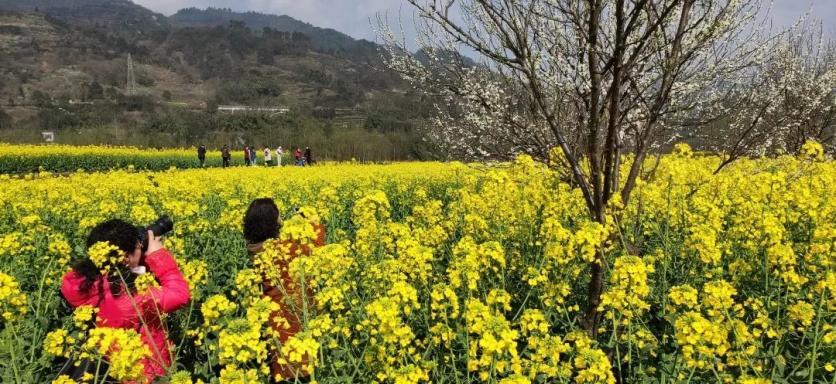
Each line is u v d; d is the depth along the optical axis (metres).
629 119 5.03
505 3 3.85
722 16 4.25
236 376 3.07
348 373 3.78
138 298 4.09
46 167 29.38
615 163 4.84
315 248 4.19
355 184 14.21
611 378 3.15
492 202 6.21
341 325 3.73
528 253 5.16
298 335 3.15
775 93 6.99
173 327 4.79
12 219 9.62
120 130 65.44
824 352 3.68
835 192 6.47
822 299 3.45
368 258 5.38
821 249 4.33
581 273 5.21
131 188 12.59
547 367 3.26
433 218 6.97
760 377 3.28
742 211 6.28
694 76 5.39
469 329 3.42
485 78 6.02
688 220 6.11
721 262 5.41
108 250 3.94
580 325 4.41
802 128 10.95
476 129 6.97
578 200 7.13
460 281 3.86
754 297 4.47
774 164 8.47
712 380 3.59
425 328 4.29
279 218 4.89
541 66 4.75
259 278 4.12
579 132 4.93
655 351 4.00
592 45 3.88
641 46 3.81
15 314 4.53
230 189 13.06
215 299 3.66
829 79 9.99
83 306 4.02
